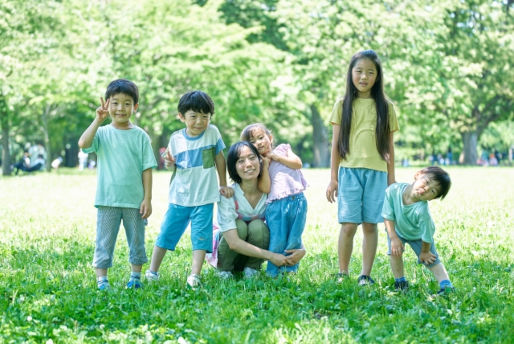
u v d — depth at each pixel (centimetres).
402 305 465
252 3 3378
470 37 3397
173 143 564
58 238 809
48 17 2542
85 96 2631
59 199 1390
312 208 1148
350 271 601
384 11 2881
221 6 3359
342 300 473
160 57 2770
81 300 462
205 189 548
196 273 536
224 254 571
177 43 2669
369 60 553
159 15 2714
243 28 3097
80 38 2550
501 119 3834
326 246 743
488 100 3662
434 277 561
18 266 620
